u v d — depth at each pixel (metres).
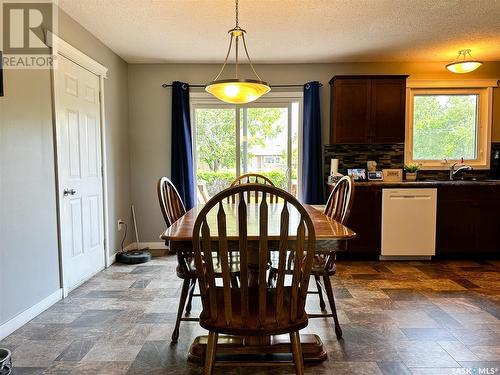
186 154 4.29
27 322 2.34
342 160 4.40
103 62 3.65
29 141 2.39
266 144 4.48
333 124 4.19
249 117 4.47
